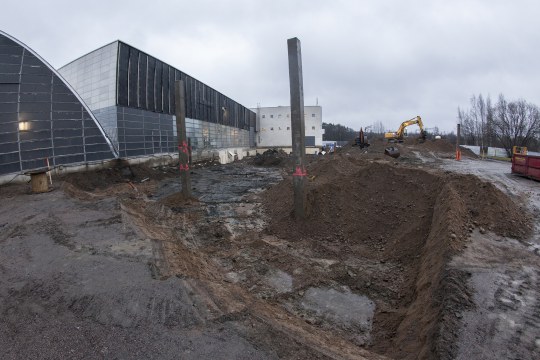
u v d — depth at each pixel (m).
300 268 8.39
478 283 5.71
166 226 11.61
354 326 6.10
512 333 4.46
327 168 18.05
